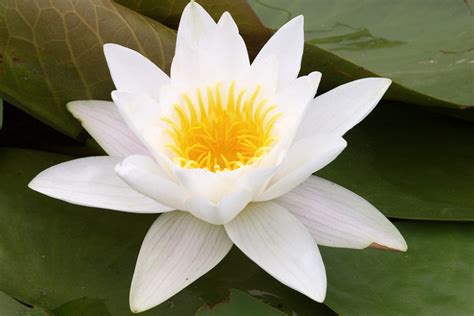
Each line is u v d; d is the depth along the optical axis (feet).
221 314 1.82
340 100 1.88
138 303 1.79
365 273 1.91
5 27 1.92
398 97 1.98
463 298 1.88
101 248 1.91
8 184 1.95
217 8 2.01
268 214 1.84
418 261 1.92
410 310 1.87
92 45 1.95
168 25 2.06
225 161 1.84
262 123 1.87
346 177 1.99
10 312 1.85
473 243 1.93
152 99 1.85
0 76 1.94
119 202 1.84
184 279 1.81
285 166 1.84
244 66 1.89
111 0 1.98
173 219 1.85
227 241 1.83
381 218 1.85
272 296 1.89
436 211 1.95
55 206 1.94
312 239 1.81
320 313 1.88
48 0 1.92
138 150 1.90
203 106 1.88
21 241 1.91
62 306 1.87
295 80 1.85
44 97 1.97
